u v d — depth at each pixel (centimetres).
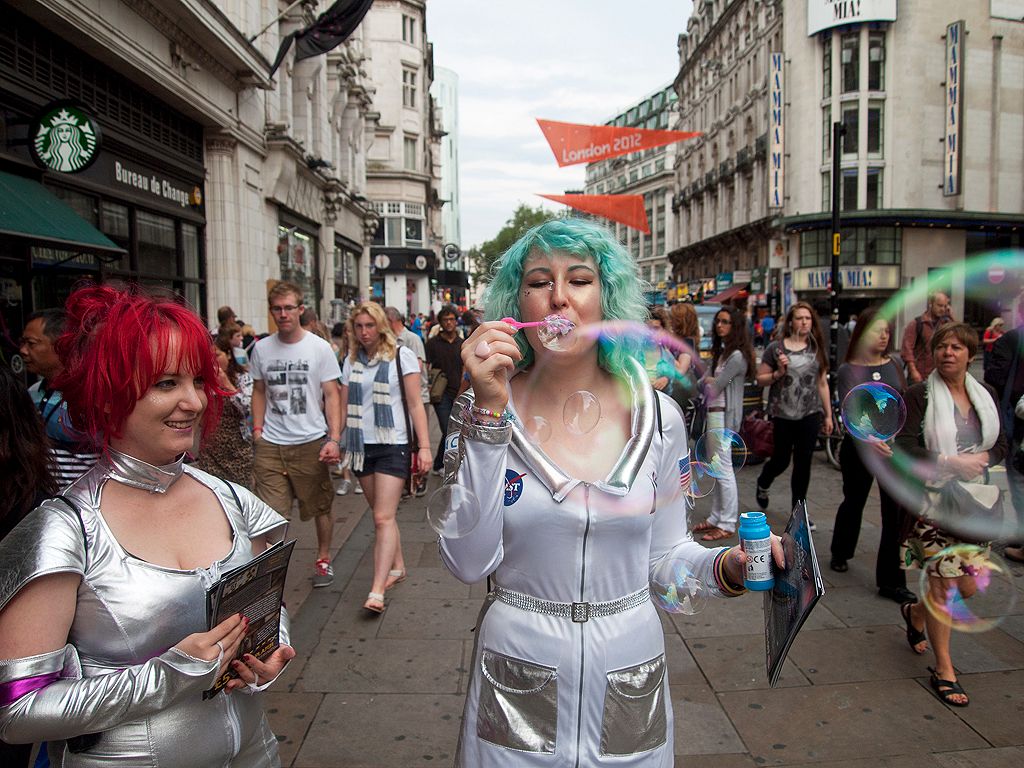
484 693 148
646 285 162
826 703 290
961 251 2941
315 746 262
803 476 515
